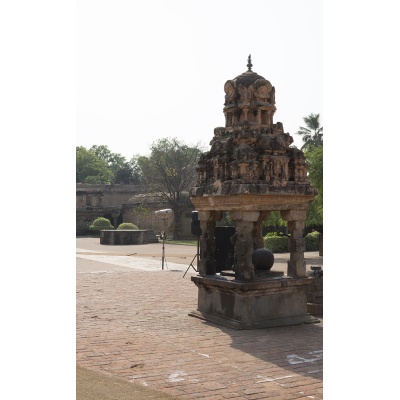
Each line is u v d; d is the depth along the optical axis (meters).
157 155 47.38
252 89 9.73
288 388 5.73
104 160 85.19
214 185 9.52
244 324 8.88
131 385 5.74
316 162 23.66
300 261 9.63
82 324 9.28
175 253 29.91
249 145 9.31
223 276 9.96
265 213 10.53
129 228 45.25
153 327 9.04
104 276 17.33
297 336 8.37
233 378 6.09
